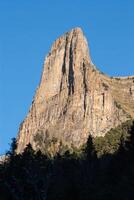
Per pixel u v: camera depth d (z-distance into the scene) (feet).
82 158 543.39
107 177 438.40
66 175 464.24
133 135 506.48
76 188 403.54
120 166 445.78
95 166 505.25
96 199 378.73
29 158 480.23
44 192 380.17
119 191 374.84
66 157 554.05
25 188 404.98
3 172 446.19
